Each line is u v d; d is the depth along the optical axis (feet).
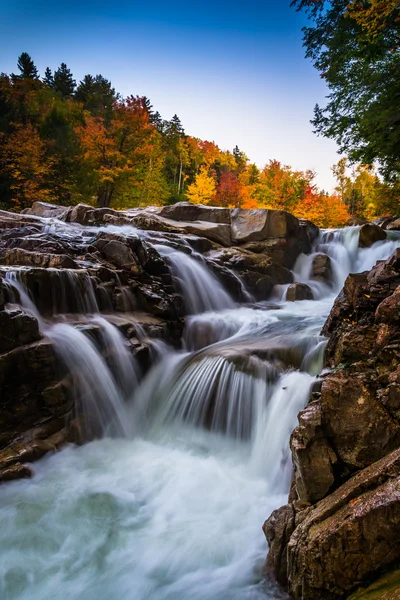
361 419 12.44
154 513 16.12
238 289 43.06
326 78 45.19
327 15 41.11
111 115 105.29
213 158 215.31
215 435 22.25
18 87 137.39
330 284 50.88
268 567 12.30
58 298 24.68
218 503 16.66
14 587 12.78
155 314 29.66
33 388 19.61
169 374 25.84
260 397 21.43
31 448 18.24
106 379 22.76
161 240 42.06
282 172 130.52
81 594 12.57
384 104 39.60
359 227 54.34
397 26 34.55
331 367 19.89
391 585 8.86
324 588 10.12
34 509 16.03
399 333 17.06
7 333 18.88
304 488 12.43
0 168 85.66
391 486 10.07
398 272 22.77
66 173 98.43
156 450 21.20
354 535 9.77
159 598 12.32
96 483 17.88
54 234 35.99
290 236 52.21
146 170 131.54
